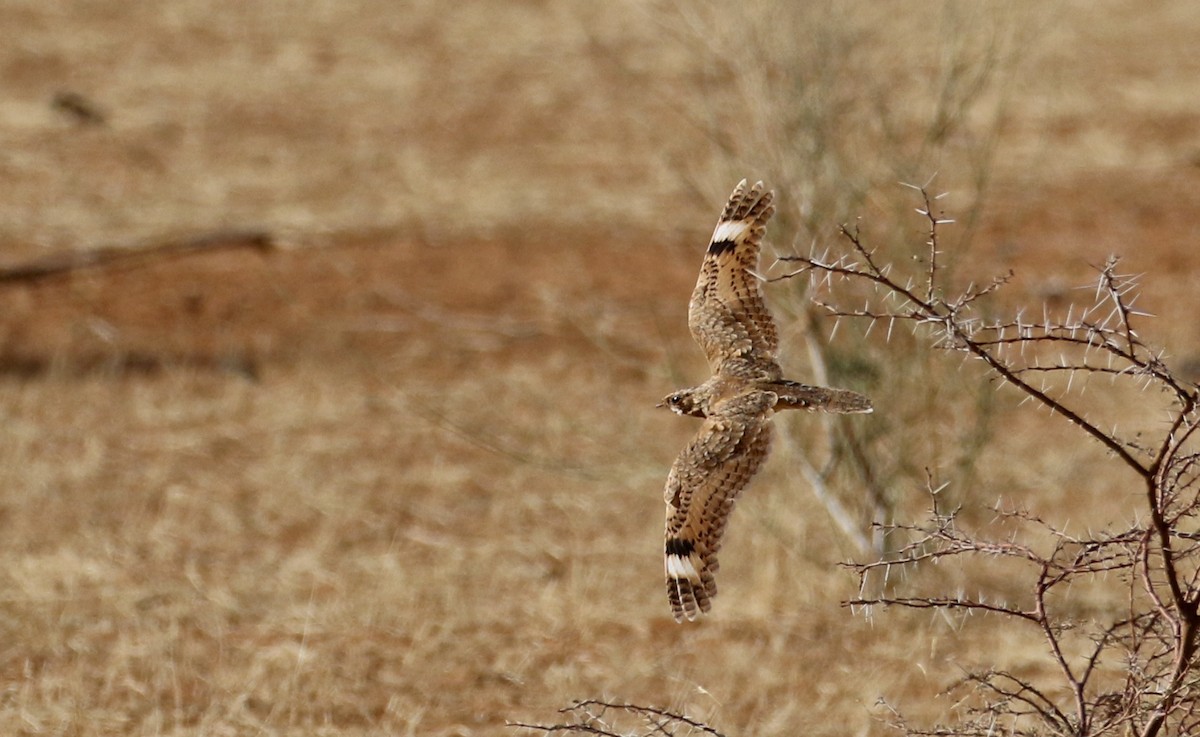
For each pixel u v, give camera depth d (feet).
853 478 130.31
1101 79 299.79
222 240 217.36
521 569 136.05
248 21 345.10
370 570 134.62
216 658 117.70
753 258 72.54
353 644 120.47
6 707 108.68
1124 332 67.26
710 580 64.75
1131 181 247.29
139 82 300.81
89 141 266.98
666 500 65.72
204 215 232.32
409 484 154.81
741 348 70.33
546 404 174.81
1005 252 212.43
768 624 124.67
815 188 128.67
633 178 250.16
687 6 155.43
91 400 174.60
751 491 143.95
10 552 135.95
